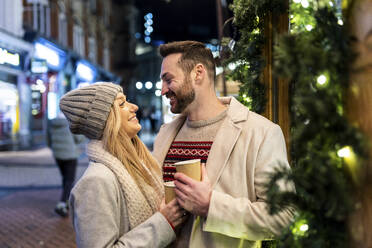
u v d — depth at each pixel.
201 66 1.58
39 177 7.98
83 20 20.08
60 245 3.90
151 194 1.52
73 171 4.98
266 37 1.63
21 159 10.66
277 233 1.21
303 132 0.85
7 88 12.57
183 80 1.55
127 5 27.95
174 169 1.71
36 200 5.89
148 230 1.36
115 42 27.23
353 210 0.78
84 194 1.35
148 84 21.58
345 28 0.85
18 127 13.28
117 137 1.55
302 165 0.90
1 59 11.66
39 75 13.24
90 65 20.53
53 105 15.64
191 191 1.31
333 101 0.82
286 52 0.81
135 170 1.55
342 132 0.80
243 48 1.81
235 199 1.34
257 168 1.43
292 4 1.37
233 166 1.46
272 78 1.65
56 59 15.50
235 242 1.43
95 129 1.52
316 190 0.85
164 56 1.63
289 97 1.60
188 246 1.47
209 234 1.42
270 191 0.93
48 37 14.24
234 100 1.68
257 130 1.49
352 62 0.80
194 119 1.69
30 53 13.27
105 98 1.52
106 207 1.35
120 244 1.34
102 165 1.46
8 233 4.27
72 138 4.90
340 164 0.86
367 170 0.77
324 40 0.86
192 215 1.49
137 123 1.68
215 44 3.01
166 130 1.90
